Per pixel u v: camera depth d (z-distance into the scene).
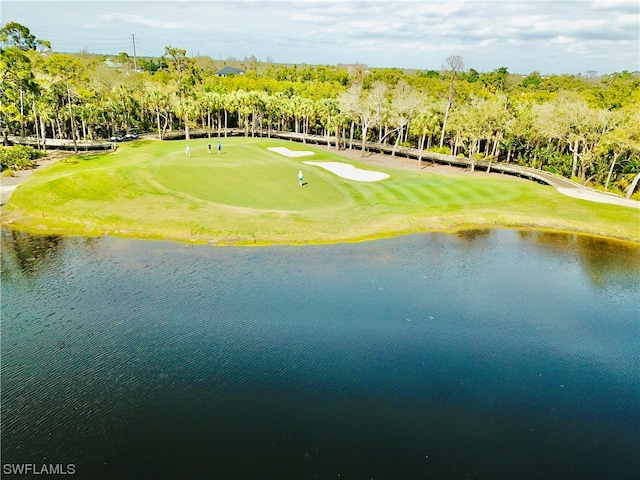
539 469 15.27
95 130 103.56
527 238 39.12
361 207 45.06
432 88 126.19
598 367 21.34
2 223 38.31
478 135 72.00
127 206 41.88
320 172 58.84
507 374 20.44
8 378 19.00
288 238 36.44
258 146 79.44
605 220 43.41
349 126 111.62
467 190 52.88
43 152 67.62
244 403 17.77
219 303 25.81
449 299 27.45
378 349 21.83
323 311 25.23
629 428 17.44
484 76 151.75
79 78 85.81
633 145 55.84
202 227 37.72
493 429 17.03
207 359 20.55
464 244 37.25
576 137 65.75
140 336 22.38
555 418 17.84
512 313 26.12
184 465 14.73
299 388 18.77
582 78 175.75
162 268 30.56
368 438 16.23
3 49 61.44
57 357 20.55
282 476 14.41
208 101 104.75
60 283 28.17
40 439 15.74
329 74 163.00
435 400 18.45
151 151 68.62
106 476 14.23
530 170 68.62
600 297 28.62
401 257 33.94
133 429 16.27
